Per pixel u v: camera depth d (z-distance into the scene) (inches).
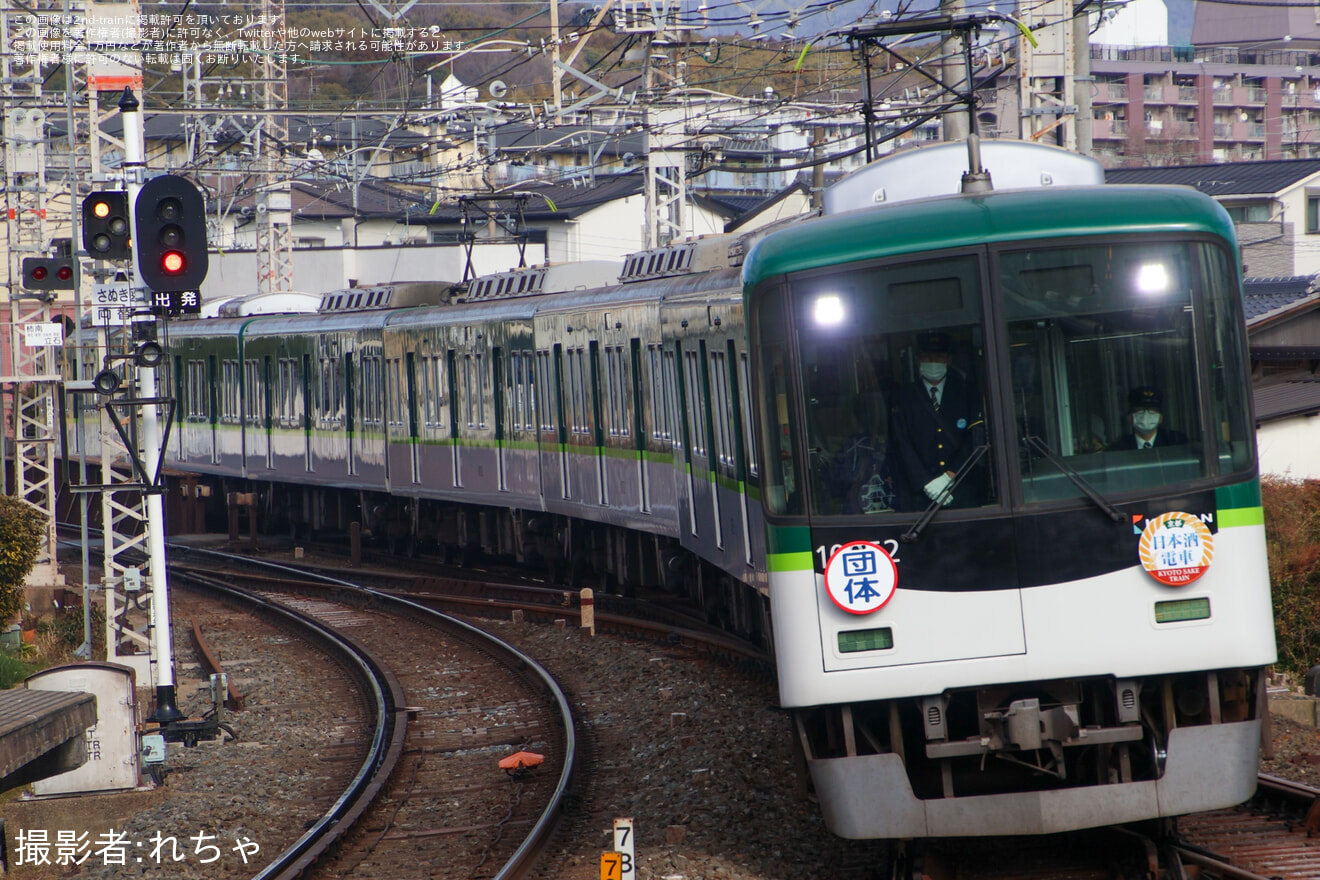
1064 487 1064.8
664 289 2128.4
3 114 3307.1
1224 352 1075.3
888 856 1129.4
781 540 1091.3
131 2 2203.5
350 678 2289.6
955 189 1304.1
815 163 3122.5
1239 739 1068.5
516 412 2935.5
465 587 3090.6
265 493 4286.4
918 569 1069.8
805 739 1091.3
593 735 1756.9
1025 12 2391.7
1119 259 1071.0
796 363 1094.4
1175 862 1051.9
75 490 1868.8
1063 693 1077.1
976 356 1071.6
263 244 5315.0
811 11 2854.3
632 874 984.3
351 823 1418.6
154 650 1911.9
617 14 3543.3
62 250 2469.2
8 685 2267.5
